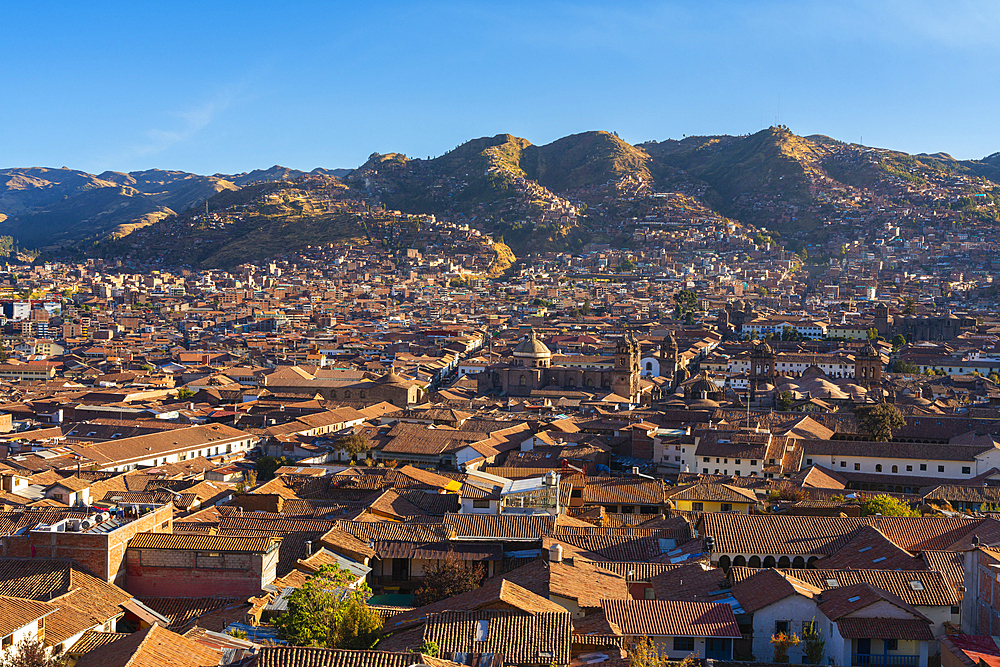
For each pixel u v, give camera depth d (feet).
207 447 612.70
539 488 367.86
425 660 190.39
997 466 504.43
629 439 584.40
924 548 299.79
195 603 252.01
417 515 368.48
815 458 528.63
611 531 321.93
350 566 287.28
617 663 199.52
